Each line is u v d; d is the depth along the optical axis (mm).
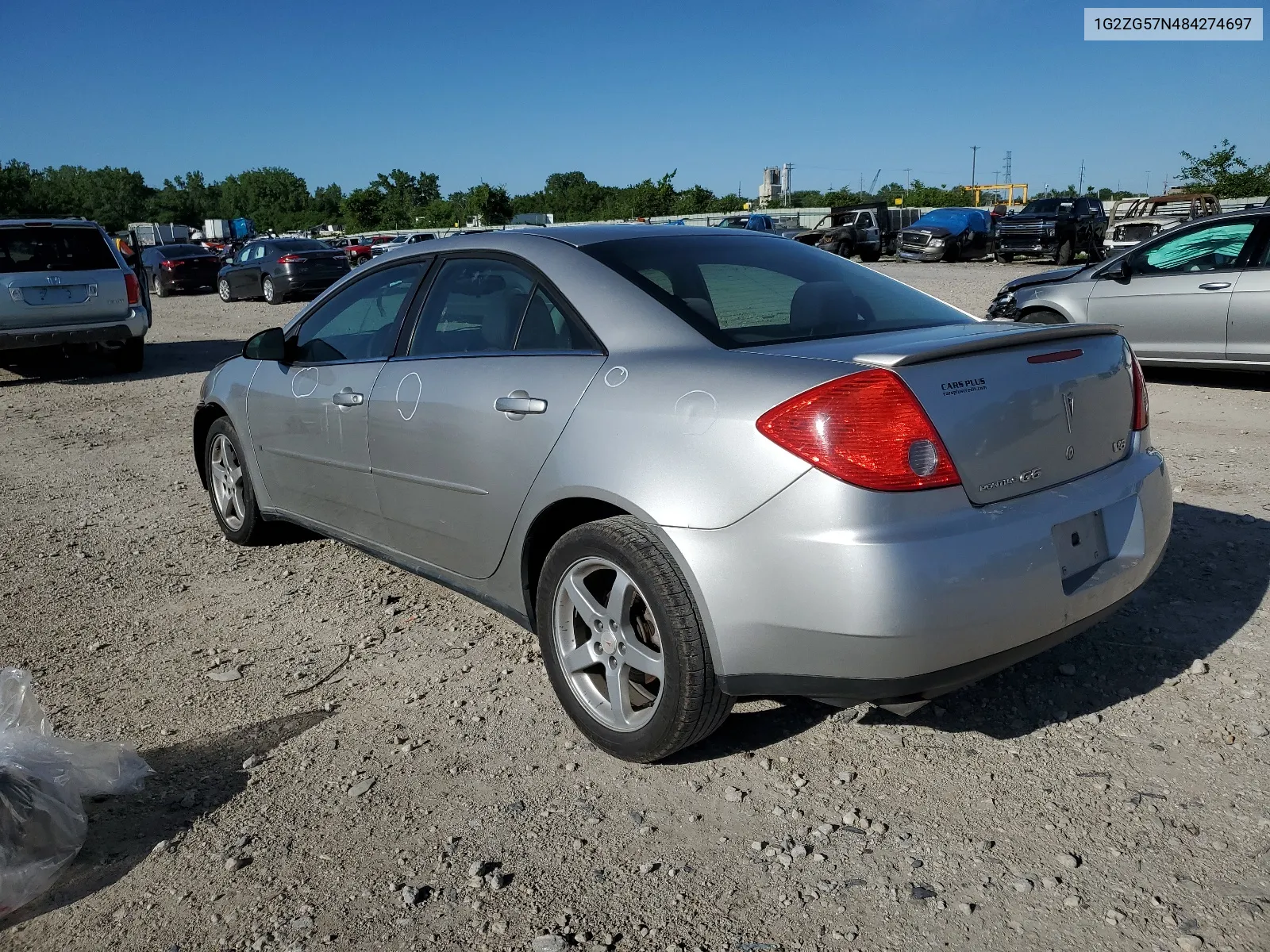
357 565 4867
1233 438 6418
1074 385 2785
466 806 2807
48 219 11344
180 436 8328
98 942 2348
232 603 4441
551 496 2994
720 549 2566
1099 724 3061
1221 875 2365
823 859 2500
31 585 4781
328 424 4043
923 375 2484
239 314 20047
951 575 2412
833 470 2410
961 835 2564
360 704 3441
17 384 11625
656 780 2891
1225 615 3734
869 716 3178
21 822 2525
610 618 2898
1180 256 8172
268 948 2291
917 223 30594
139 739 3270
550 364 3121
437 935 2305
